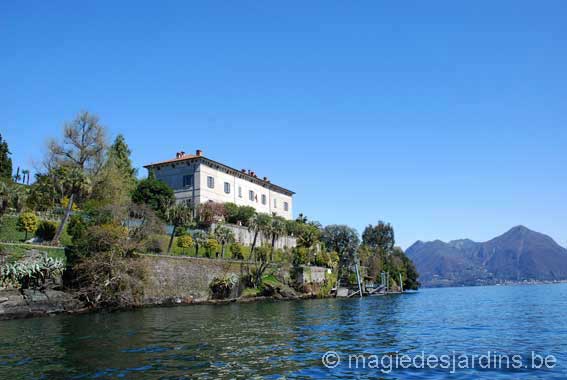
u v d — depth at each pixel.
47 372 18.23
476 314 47.62
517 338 28.52
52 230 53.75
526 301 76.88
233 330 31.19
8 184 54.41
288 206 110.31
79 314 44.31
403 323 37.59
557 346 25.27
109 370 18.48
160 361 20.22
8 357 21.33
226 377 17.41
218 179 84.44
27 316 41.84
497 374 18.38
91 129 71.56
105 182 67.00
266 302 68.44
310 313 46.84
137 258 54.00
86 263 47.50
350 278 107.12
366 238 154.62
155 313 45.25
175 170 82.19
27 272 43.00
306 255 91.94
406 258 157.62
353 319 40.78
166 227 68.38
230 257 78.00
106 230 50.16
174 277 60.25
